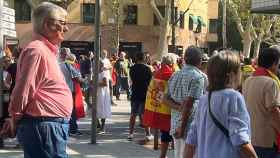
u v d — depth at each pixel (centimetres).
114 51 4769
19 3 4888
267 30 5888
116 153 1188
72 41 5116
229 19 6788
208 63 504
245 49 5619
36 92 557
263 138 692
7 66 1228
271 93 684
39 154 564
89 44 5138
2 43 1188
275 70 708
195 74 812
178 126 832
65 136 579
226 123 487
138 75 1362
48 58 562
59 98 567
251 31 5888
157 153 1201
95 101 1302
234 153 485
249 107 700
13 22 1279
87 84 1958
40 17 574
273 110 682
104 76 1476
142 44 5244
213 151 488
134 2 5212
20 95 547
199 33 6031
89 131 1527
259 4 1570
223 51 502
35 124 559
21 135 566
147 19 5250
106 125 1686
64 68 1363
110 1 4953
